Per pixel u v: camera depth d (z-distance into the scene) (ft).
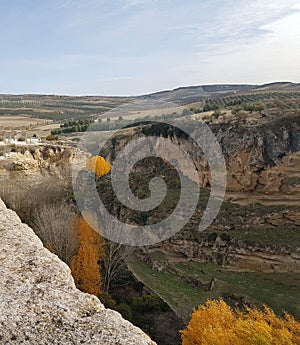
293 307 71.67
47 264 26.43
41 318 21.02
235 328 56.18
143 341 19.92
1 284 23.79
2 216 36.04
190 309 71.56
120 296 79.77
